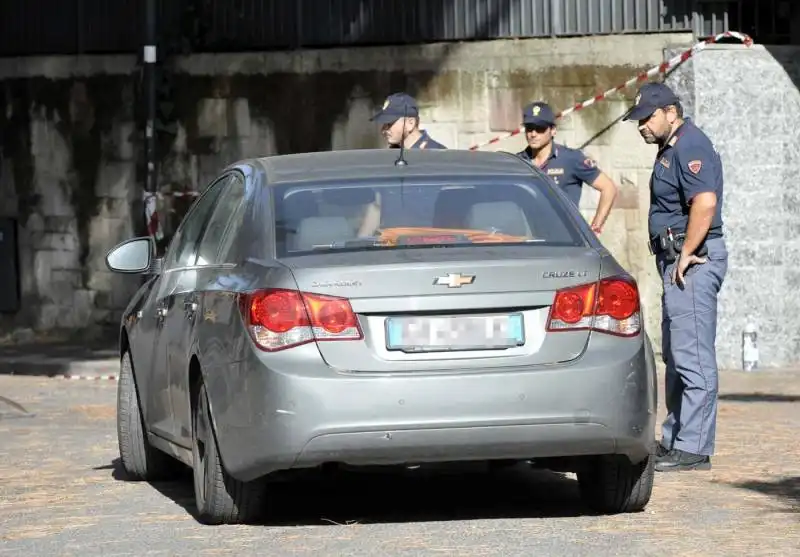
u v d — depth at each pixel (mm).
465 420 23516
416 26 63125
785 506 27000
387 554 22672
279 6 65438
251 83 65875
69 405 48812
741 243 57875
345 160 27672
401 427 23406
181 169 67000
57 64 69688
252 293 24078
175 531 25203
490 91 62000
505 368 23750
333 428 23328
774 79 58094
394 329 23656
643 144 59656
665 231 32531
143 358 30547
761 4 59156
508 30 61750
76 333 70000
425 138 38188
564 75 60844
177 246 30719
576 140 60406
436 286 23734
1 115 70875
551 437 23812
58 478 32406
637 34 59844
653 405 24719
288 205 25781
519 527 24953
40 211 70375
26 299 70688
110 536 25016
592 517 25906
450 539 23859
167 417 28844
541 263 24109
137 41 68375
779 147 58094
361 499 28453
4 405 49125
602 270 24484
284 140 65500
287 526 25422
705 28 59031
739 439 37062
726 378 54562
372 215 25609
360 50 64000
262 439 23609
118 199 69062
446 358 23703
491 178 26719
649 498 26281
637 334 24531
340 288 23656
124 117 68812
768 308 58094
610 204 38594
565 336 24016
